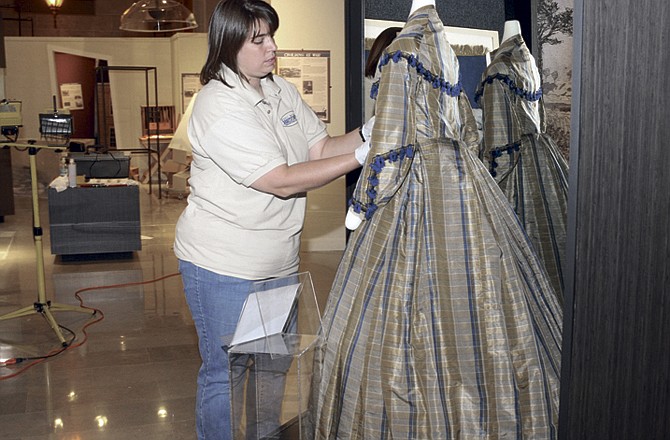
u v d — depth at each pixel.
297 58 6.54
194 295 2.62
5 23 14.27
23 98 12.23
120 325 5.00
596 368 1.85
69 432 3.37
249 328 2.42
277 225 2.55
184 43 11.83
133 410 3.60
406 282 2.31
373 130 2.29
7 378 4.04
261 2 2.46
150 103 12.62
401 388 2.27
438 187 2.34
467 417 2.24
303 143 2.66
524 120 2.75
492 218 2.35
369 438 2.30
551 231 2.75
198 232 2.56
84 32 14.49
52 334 4.81
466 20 2.88
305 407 2.38
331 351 2.41
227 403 2.64
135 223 6.97
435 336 2.28
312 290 2.57
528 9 2.71
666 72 1.79
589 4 1.71
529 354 2.30
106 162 7.26
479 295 2.30
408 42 2.32
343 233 7.13
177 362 4.28
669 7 1.76
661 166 1.82
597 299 1.82
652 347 1.88
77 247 6.88
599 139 1.77
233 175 2.43
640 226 1.83
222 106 2.42
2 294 5.80
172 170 11.62
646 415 1.91
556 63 2.65
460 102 2.58
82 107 12.48
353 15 2.79
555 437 2.29
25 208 10.22
